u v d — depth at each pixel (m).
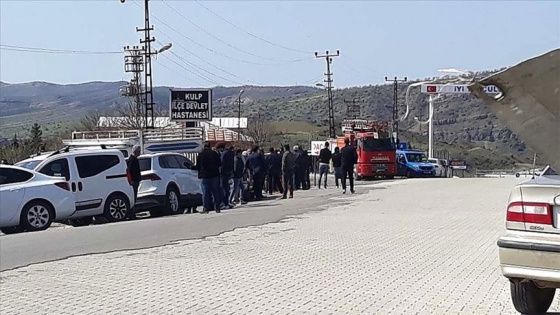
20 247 14.35
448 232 15.94
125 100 77.56
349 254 12.88
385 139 46.97
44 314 8.49
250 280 10.44
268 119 93.12
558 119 7.00
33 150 46.41
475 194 28.30
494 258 12.34
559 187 7.41
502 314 8.34
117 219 20.64
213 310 8.55
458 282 10.25
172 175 23.06
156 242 14.81
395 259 12.30
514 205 7.68
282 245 14.07
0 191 17.73
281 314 8.33
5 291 9.89
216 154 21.41
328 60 75.00
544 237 7.43
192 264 11.93
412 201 24.81
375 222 17.98
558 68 6.91
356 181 44.12
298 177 33.12
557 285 7.45
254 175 27.83
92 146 28.86
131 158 21.34
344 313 8.37
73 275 11.05
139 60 59.72
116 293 9.62
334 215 19.88
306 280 10.43
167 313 8.42
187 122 44.28
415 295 9.38
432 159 53.28
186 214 21.66
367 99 84.06
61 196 18.64
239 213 20.92
